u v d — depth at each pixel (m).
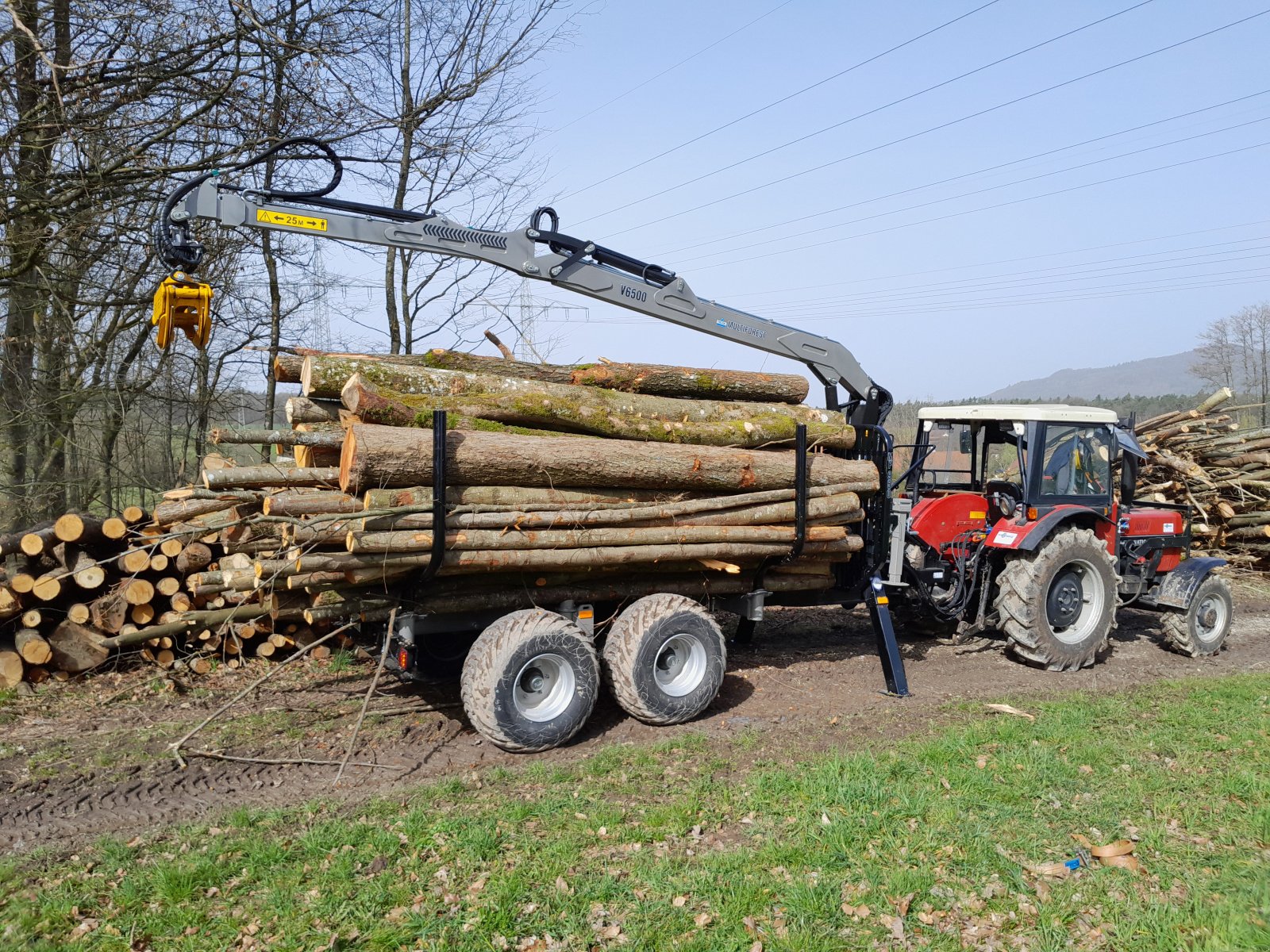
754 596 6.87
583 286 6.23
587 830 4.27
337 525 5.09
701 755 5.41
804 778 4.88
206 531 6.68
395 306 13.47
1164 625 8.58
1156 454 13.55
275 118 9.91
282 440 5.54
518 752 5.47
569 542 5.67
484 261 5.91
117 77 9.05
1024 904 3.64
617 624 6.01
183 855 3.99
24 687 6.55
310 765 5.22
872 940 3.39
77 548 7.02
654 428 6.26
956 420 8.74
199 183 5.05
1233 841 4.20
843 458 7.49
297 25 10.05
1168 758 5.30
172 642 7.15
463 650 6.47
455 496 5.38
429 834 4.18
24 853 4.06
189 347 12.63
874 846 4.09
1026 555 7.87
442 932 3.35
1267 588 12.18
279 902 3.56
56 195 9.20
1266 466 12.93
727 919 3.49
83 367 11.55
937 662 8.02
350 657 7.61
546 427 6.01
